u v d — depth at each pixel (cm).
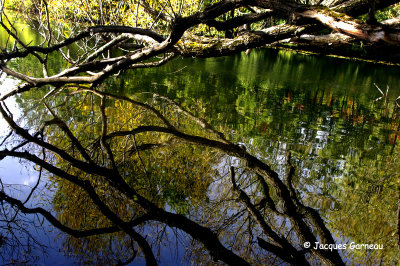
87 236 282
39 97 675
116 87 827
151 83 916
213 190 382
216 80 1069
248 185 397
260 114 704
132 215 320
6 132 489
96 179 384
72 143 477
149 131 548
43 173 386
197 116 650
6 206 317
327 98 977
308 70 1557
